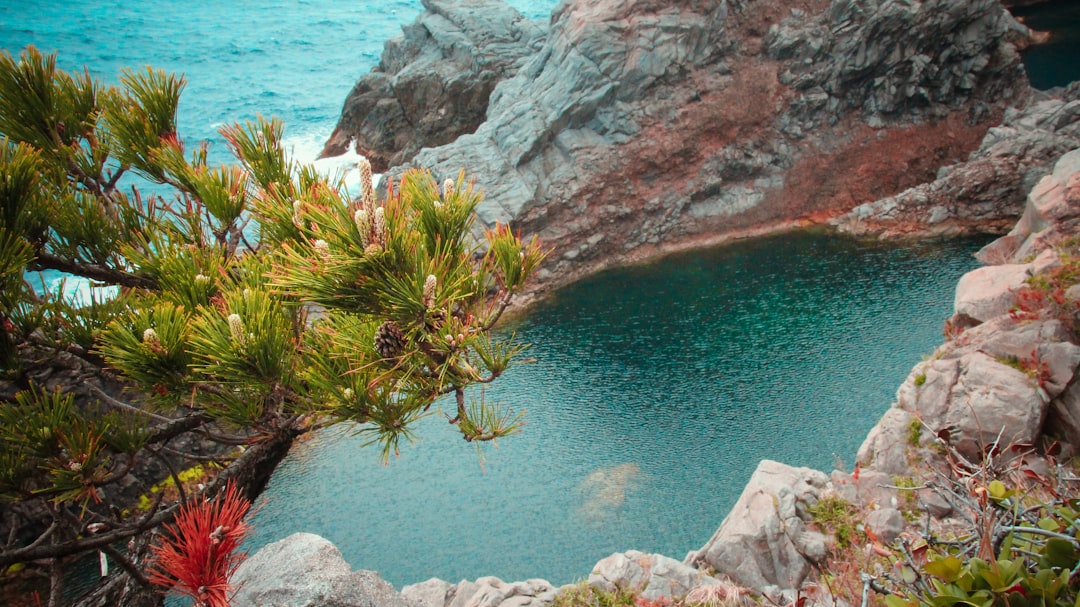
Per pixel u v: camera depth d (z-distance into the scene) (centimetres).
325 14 12775
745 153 4791
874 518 1348
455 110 5544
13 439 497
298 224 524
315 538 418
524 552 2688
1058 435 1545
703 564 1403
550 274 4416
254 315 486
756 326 3888
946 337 1953
